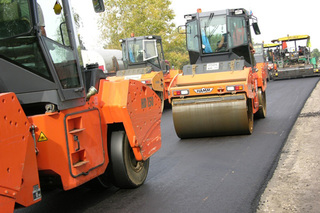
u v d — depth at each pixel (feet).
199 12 35.24
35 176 12.13
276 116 37.55
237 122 28.27
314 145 23.65
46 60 13.25
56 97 13.43
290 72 92.94
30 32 12.94
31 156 11.99
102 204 16.34
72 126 14.37
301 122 32.45
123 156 17.44
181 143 28.86
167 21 116.67
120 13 111.96
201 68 31.35
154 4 112.68
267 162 21.12
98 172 15.83
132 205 15.96
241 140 27.73
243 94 28.25
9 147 10.89
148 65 60.34
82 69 15.74
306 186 16.47
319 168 18.78
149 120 19.04
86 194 17.97
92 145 15.37
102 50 78.28
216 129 28.99
